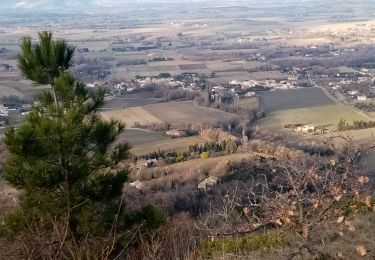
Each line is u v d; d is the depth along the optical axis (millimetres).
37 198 8617
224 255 6418
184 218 8719
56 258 5598
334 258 5062
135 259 7188
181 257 6734
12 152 8422
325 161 5309
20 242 6230
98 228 8516
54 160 8852
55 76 9867
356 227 6340
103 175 9102
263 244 6691
